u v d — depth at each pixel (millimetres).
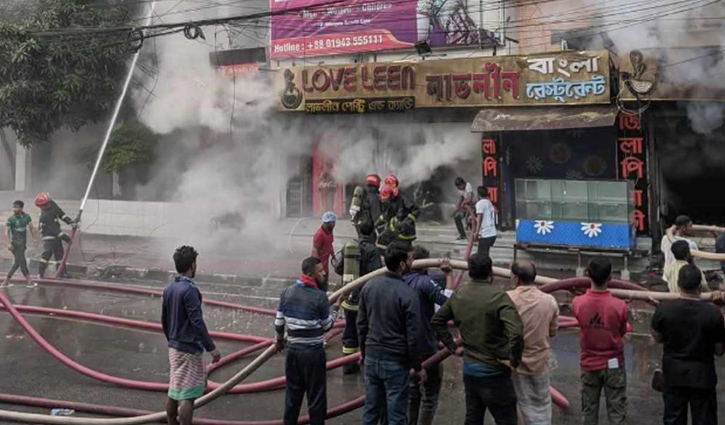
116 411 6562
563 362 8172
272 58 17234
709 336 4973
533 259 13945
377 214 10531
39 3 18438
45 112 17672
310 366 5559
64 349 9000
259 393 7168
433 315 5664
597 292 5379
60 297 12414
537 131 14969
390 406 5137
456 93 14812
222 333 9422
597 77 13391
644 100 13055
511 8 14945
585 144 14656
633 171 13633
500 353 4859
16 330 9961
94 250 16891
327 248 9133
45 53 17406
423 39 15609
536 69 13969
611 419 5348
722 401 6797
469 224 14664
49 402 6766
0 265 15688
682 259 7320
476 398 5000
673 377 5074
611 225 12727
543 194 13641
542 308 5199
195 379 5727
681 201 15539
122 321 10273
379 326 5180
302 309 5559
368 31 16125
